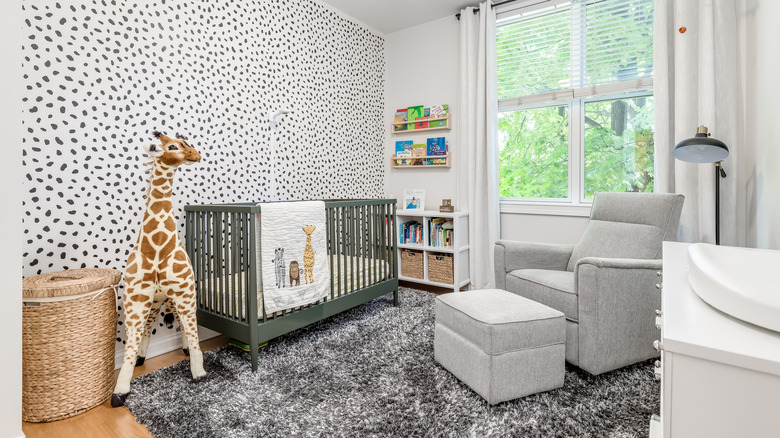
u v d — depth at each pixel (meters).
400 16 3.67
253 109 2.80
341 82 3.57
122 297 2.12
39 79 1.82
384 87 4.11
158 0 2.25
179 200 2.38
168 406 1.65
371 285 2.79
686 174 2.47
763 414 0.37
